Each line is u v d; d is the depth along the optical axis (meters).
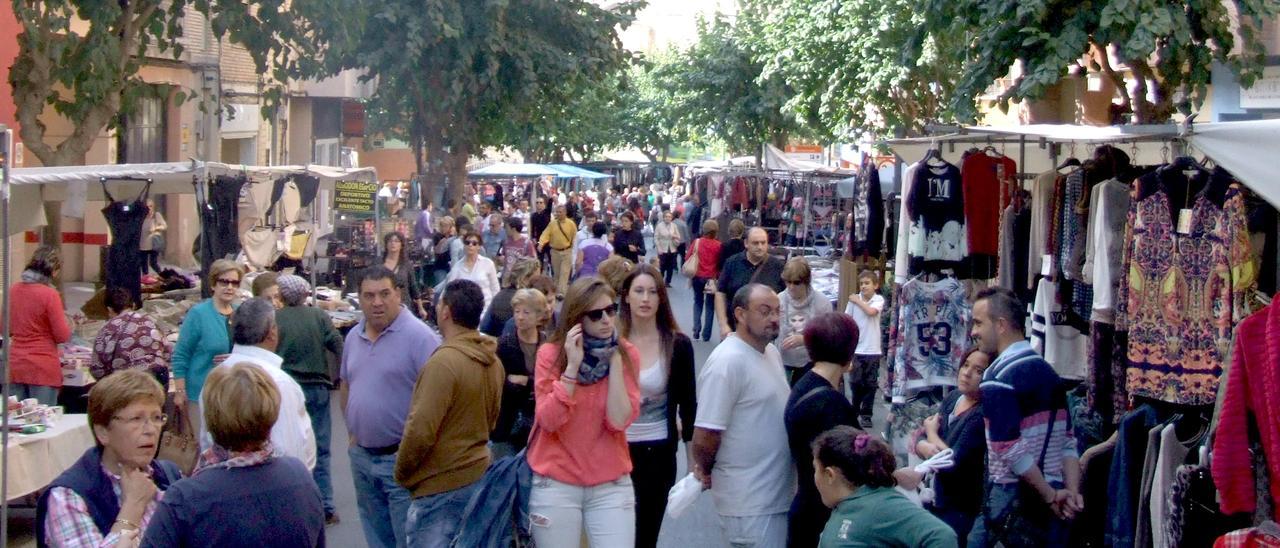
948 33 13.70
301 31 14.66
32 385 9.87
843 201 30.25
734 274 11.48
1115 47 11.66
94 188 12.45
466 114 25.64
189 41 23.09
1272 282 7.29
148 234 17.03
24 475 7.93
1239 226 6.67
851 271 13.27
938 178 8.92
